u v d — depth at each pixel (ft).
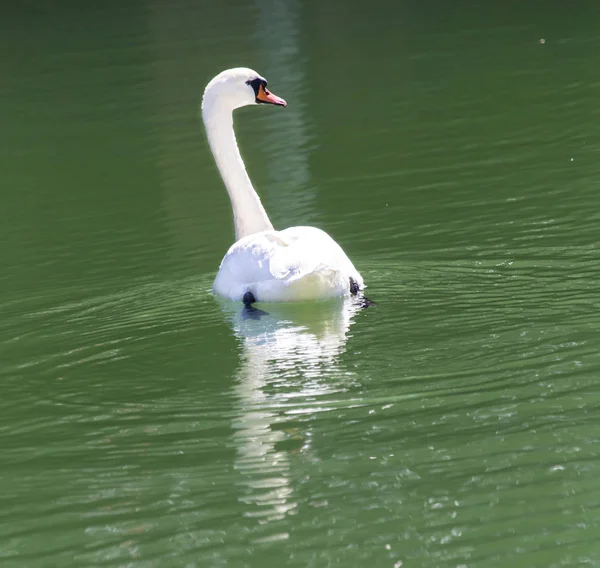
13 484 31.30
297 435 32.55
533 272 45.93
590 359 35.88
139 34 128.16
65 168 77.56
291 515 28.30
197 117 88.17
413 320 40.63
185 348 39.83
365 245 53.78
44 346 42.01
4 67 115.85
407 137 76.74
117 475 31.22
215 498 29.48
